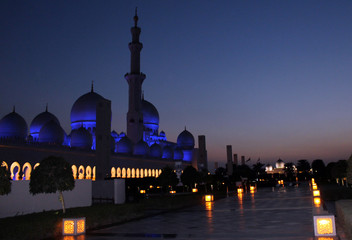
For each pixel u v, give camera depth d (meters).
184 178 71.25
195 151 144.38
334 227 17.36
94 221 23.17
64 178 23.19
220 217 28.36
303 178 187.75
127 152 100.12
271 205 39.12
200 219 27.39
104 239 18.42
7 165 58.69
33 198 26.80
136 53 104.50
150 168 113.12
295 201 44.22
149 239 18.22
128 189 42.62
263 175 182.12
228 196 62.19
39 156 66.12
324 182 128.62
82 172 79.94
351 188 64.69
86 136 85.69
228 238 17.86
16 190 25.44
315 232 17.45
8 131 81.94
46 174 22.83
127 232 20.88
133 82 104.25
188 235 19.28
